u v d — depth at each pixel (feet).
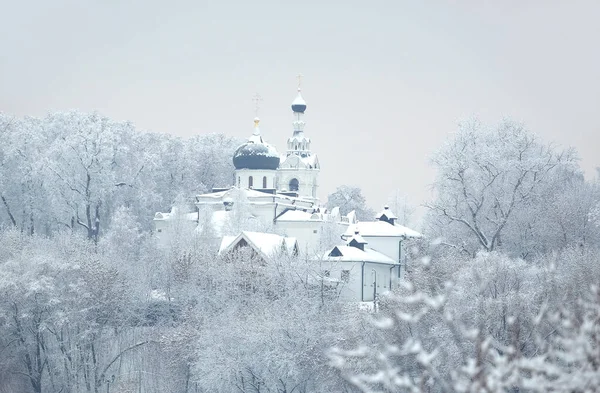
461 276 506.89
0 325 625.82
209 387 557.33
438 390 397.19
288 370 547.90
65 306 622.13
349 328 519.60
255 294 647.56
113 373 617.62
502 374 106.22
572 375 107.76
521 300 449.48
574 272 542.57
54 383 613.93
